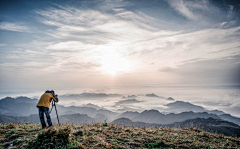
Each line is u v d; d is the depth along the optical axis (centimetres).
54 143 657
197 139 989
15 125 967
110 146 724
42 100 882
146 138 905
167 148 789
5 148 618
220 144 920
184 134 1081
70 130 796
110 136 877
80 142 724
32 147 625
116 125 1156
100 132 930
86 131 890
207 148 838
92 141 760
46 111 877
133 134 963
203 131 1248
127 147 746
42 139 670
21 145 643
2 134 778
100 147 699
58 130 736
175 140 912
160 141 855
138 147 772
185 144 857
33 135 739
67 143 676
